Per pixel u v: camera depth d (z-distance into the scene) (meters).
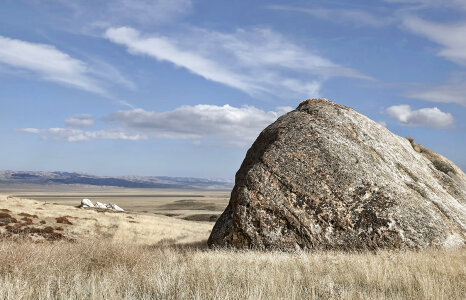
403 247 14.45
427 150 26.28
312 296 6.23
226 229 17.02
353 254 13.35
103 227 37.62
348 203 15.70
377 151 18.67
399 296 6.54
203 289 6.43
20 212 37.19
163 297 6.14
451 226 15.90
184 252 14.17
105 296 5.82
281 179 16.69
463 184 23.12
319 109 20.30
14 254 7.56
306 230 15.26
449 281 7.23
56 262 8.01
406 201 15.98
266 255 12.84
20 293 5.89
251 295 5.82
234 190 18.75
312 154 17.39
